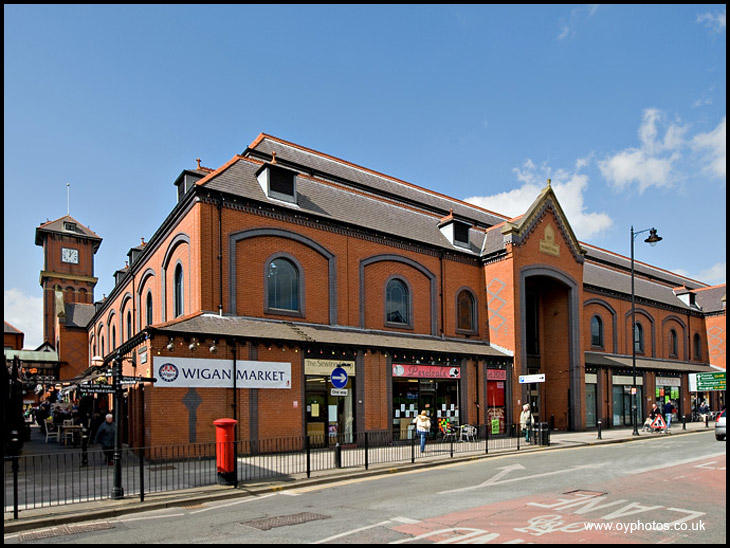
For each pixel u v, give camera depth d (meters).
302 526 8.70
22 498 11.30
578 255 31.23
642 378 36.97
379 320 23.92
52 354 45.75
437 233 28.33
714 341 46.06
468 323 27.80
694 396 41.66
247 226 20.28
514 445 21.38
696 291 49.62
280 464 15.71
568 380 30.28
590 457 17.75
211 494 11.56
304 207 22.36
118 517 10.07
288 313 20.97
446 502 10.33
